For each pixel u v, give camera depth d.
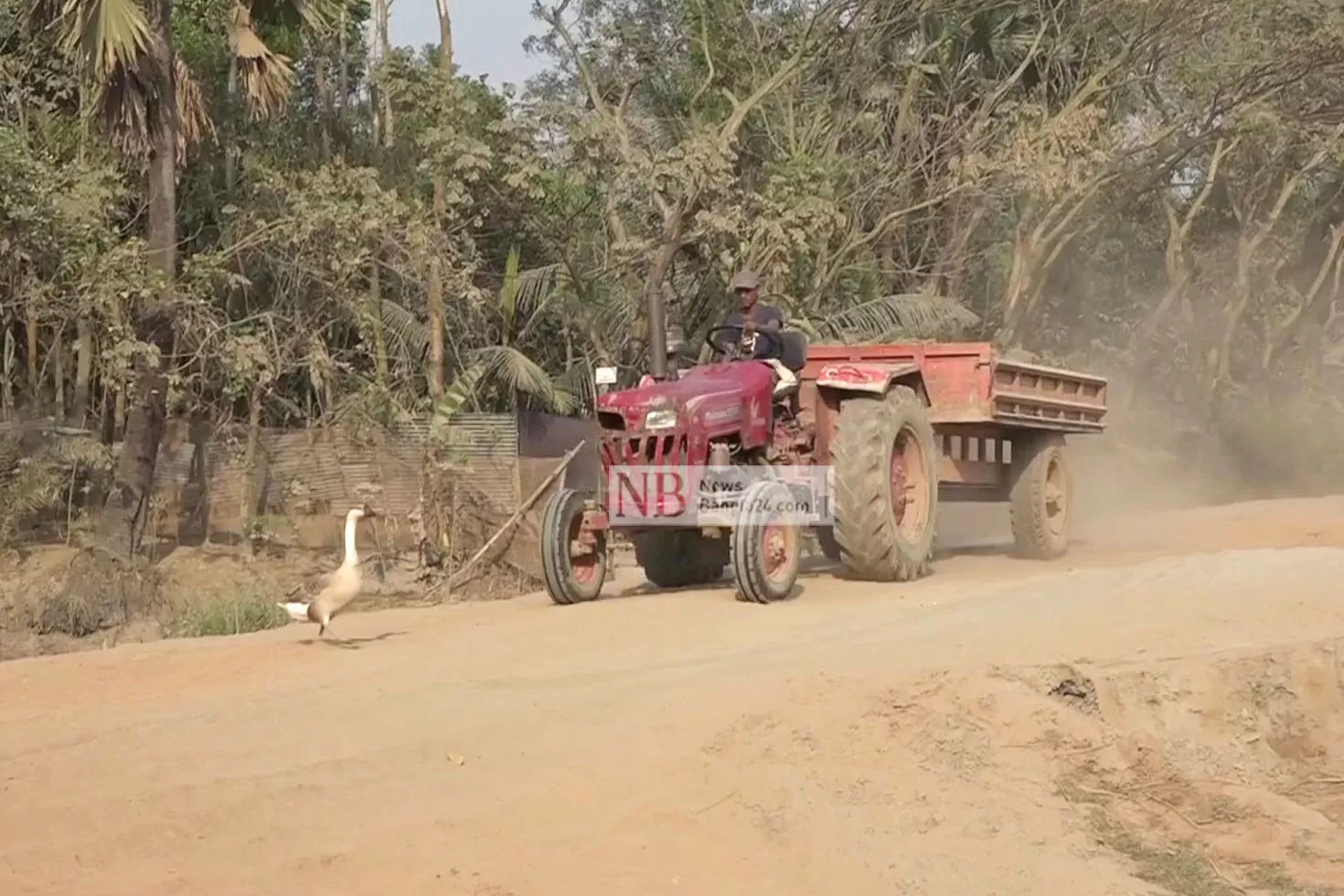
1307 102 27.86
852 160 23.97
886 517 10.55
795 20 24.58
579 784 5.74
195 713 7.09
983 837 5.32
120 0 13.98
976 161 22.70
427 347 18.25
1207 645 6.97
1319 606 7.59
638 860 5.08
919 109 26.22
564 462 15.30
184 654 9.08
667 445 9.91
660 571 11.53
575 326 21.19
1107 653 6.85
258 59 16.27
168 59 15.58
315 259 16.50
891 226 23.67
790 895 4.86
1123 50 24.94
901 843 5.25
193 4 19.78
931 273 25.25
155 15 15.41
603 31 25.23
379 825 5.42
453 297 18.28
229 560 15.80
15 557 15.60
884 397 10.96
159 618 14.21
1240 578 8.29
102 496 17.08
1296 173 30.91
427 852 5.13
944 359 11.64
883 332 21.64
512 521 15.36
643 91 25.73
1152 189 28.56
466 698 7.05
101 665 8.77
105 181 16.64
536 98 20.62
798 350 10.90
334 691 7.44
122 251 15.00
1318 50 25.09
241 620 12.86
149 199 16.62
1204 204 31.59
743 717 6.22
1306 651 6.81
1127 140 26.36
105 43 13.98
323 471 16.31
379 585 15.26
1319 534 15.26
